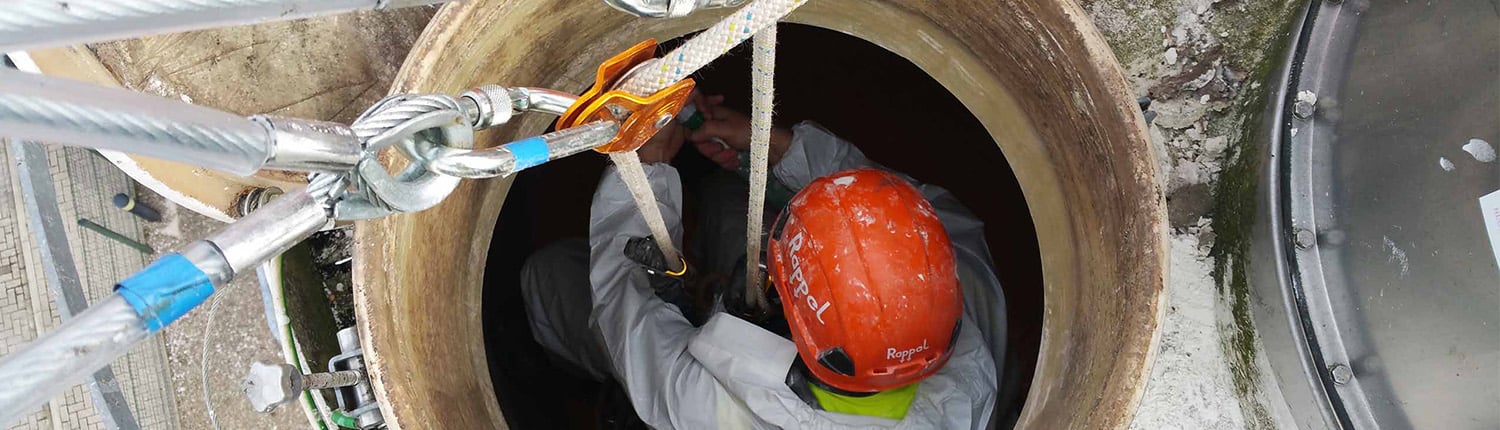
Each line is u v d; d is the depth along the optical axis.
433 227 1.23
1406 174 1.25
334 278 1.54
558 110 0.79
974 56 1.38
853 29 1.52
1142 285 1.04
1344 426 1.38
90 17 0.46
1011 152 1.47
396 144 0.65
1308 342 1.40
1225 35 1.61
